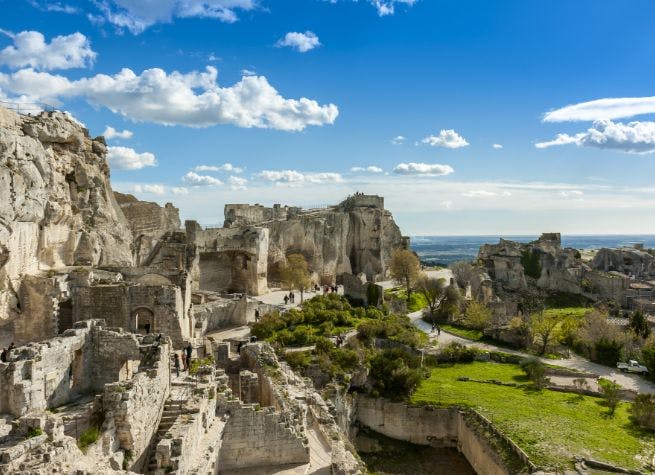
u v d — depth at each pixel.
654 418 50.62
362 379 56.81
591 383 64.50
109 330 31.95
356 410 55.97
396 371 57.84
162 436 25.22
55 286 41.44
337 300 76.31
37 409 26.02
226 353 45.47
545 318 84.81
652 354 67.94
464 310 95.62
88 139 56.88
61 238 49.56
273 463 30.67
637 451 45.09
